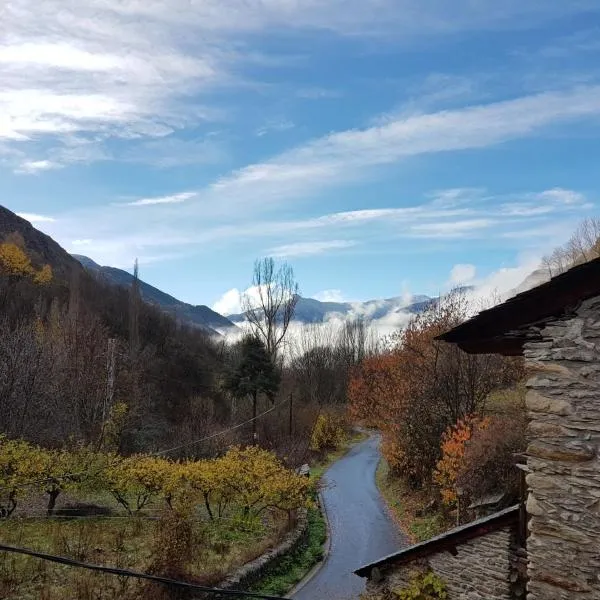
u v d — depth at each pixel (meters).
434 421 23.78
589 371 5.63
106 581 12.70
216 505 22.11
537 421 5.95
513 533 10.02
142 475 19.52
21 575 12.70
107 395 28.97
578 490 5.59
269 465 20.34
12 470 17.72
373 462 36.44
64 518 18.38
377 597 12.05
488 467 16.50
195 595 12.70
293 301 44.59
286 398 43.31
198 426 32.84
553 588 5.68
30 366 25.16
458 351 23.36
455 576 10.86
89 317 43.38
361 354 57.25
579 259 26.17
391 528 21.62
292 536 18.25
